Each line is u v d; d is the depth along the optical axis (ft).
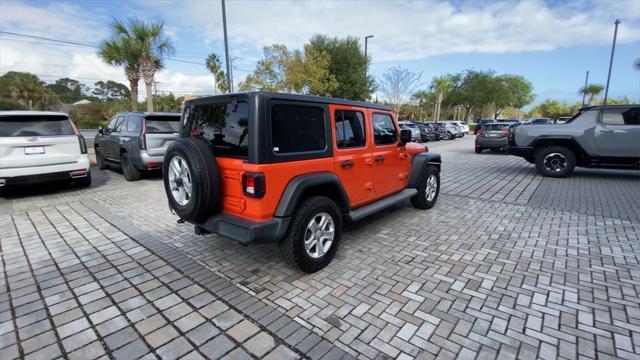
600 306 9.07
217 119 10.49
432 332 8.04
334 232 11.52
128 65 47.21
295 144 10.25
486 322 8.41
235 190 9.93
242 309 9.03
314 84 72.59
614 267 11.39
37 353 7.40
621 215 17.34
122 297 9.68
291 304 9.26
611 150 25.62
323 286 10.23
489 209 18.69
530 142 28.71
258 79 70.44
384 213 17.97
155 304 9.31
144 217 17.22
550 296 9.58
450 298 9.51
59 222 16.43
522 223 16.15
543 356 7.23
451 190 23.79
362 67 91.40
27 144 19.92
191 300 9.50
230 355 7.32
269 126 9.41
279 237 9.79
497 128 49.57
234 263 11.85
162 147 25.73
